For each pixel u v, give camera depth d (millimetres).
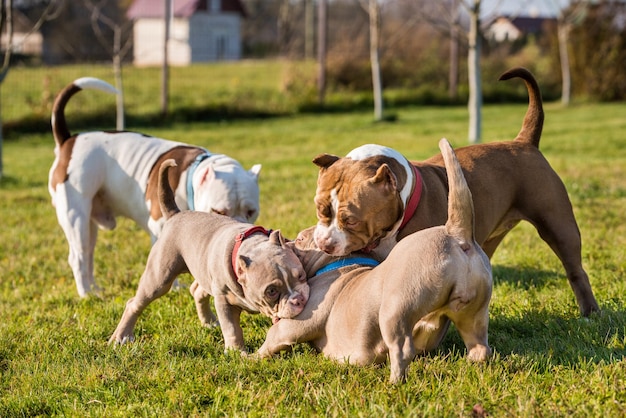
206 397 4242
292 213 9570
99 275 7559
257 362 4566
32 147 18375
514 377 4125
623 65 27547
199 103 23734
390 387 3982
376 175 4441
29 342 5445
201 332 5387
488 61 28922
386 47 25000
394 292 3961
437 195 4965
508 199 5414
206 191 6238
